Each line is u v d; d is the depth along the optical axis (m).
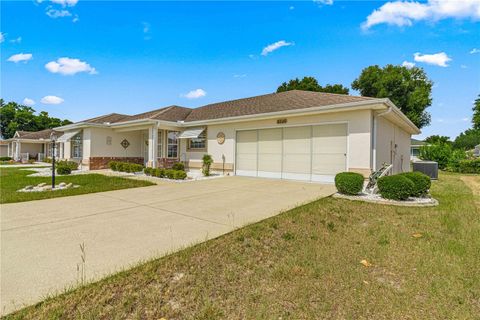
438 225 5.80
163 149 18.20
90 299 2.76
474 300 2.88
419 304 2.79
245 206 7.47
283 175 13.62
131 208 7.16
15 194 9.10
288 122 13.26
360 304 2.78
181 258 3.83
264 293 2.97
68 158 21.97
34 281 3.11
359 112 10.93
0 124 52.53
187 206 7.45
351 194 9.12
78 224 5.59
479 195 10.26
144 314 2.54
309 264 3.74
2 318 2.41
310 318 2.53
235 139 15.60
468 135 60.38
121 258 3.83
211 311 2.59
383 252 4.21
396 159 16.20
